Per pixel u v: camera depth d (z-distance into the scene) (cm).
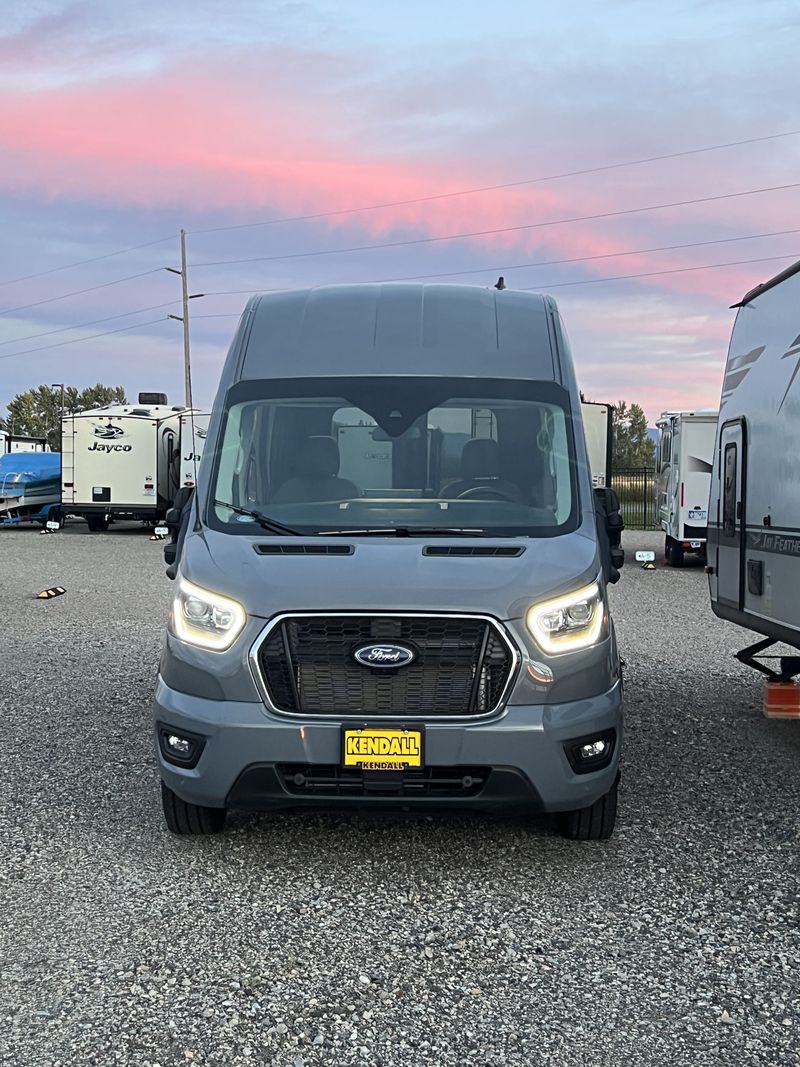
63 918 415
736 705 806
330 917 418
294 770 442
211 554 480
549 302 625
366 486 526
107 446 2711
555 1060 318
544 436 536
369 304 600
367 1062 317
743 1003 352
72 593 1509
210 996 354
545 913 423
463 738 433
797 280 618
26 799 562
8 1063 313
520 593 446
